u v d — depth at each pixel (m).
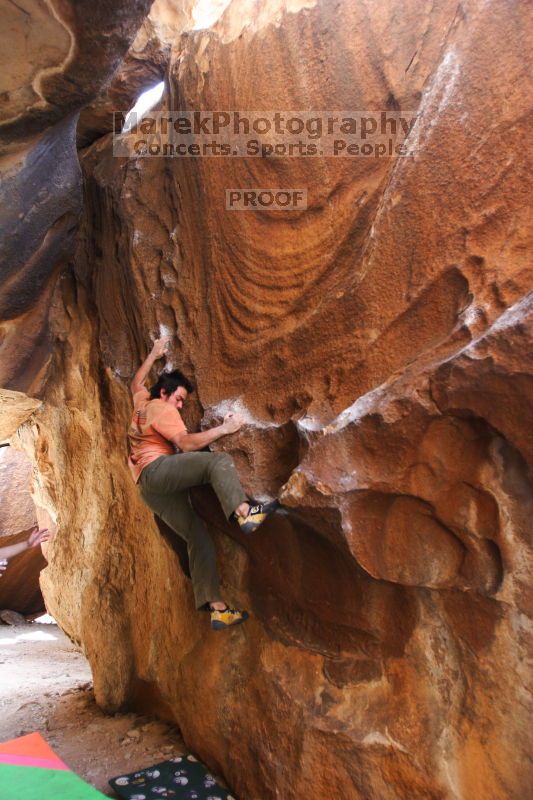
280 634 3.39
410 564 2.71
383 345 2.87
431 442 2.56
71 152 4.38
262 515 2.92
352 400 2.90
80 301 5.29
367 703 2.97
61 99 3.58
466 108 2.71
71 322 5.41
